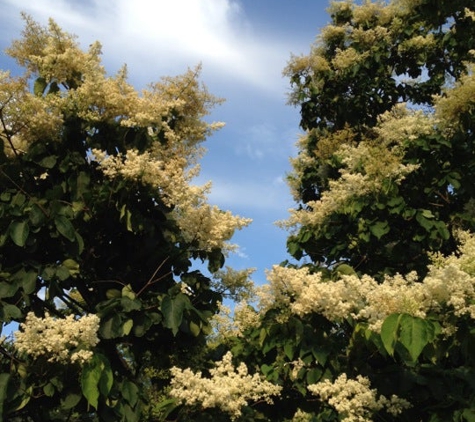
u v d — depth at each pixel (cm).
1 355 414
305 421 514
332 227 670
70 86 501
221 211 479
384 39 905
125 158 488
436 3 783
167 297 435
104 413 396
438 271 329
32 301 460
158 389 497
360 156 650
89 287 494
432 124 638
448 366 439
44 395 395
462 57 795
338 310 382
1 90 431
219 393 374
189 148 530
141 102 481
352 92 918
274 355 460
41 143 469
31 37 495
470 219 605
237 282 518
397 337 321
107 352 459
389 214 609
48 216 439
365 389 378
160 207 467
